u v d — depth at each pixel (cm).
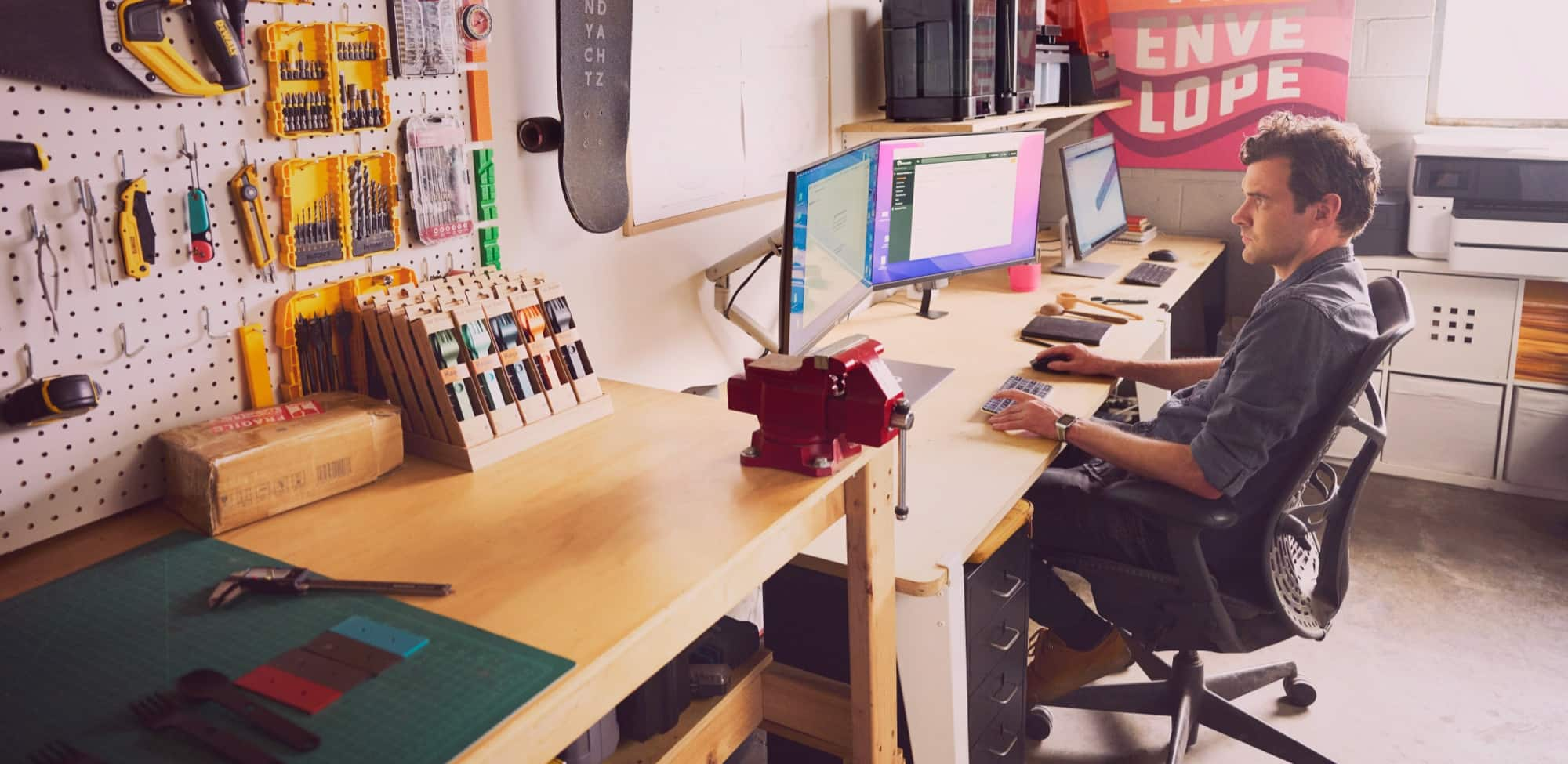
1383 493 335
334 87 130
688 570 104
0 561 107
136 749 78
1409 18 337
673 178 205
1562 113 338
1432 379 334
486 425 132
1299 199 181
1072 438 181
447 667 88
